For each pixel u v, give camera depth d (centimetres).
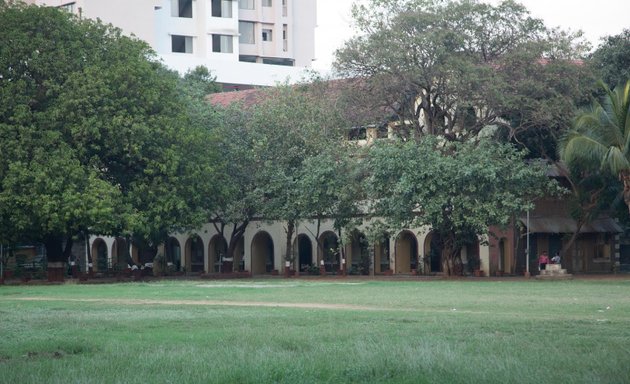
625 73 4866
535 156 5094
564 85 4591
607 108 4203
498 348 1469
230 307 2558
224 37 8981
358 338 1642
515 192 4447
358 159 4869
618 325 1888
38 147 4297
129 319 2161
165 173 4606
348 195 4772
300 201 4906
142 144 4516
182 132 4688
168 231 5172
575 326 1866
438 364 1275
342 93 4891
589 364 1280
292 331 1795
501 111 4612
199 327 1939
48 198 4188
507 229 4850
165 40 8738
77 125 4369
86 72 4431
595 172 4675
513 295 3047
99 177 4547
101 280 5078
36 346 1595
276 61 9556
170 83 4797
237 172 5178
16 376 1251
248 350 1480
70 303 2811
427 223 4538
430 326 1878
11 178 4188
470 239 4809
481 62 4672
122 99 4519
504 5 4638
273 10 9425
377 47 4634
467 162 4369
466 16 4625
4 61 4419
